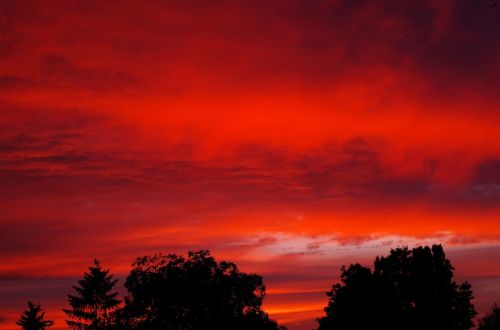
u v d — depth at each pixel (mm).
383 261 56750
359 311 55219
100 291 72812
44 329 74500
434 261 55469
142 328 52938
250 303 54812
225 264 54844
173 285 52500
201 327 52438
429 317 54125
